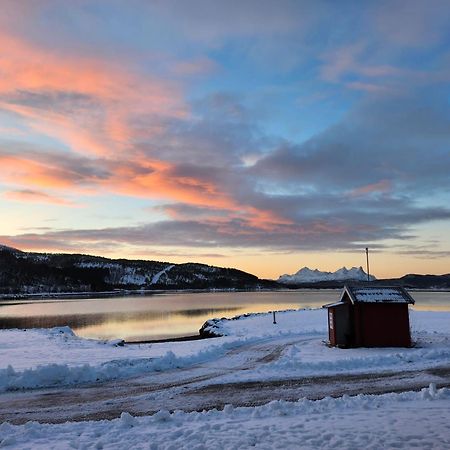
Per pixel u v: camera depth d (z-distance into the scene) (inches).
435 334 1091.3
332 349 880.3
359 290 932.0
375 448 287.7
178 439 331.0
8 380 566.6
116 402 487.8
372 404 416.2
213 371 662.5
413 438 305.4
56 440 343.6
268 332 1299.2
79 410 458.3
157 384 577.0
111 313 3112.7
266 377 600.7
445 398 433.7
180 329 1983.3
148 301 5236.2
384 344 898.1
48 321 2481.5
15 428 376.2
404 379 578.6
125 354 830.5
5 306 4340.6
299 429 339.9
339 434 321.4
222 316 2755.9
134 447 316.5
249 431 340.8
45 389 553.3
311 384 556.7
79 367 615.8
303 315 1972.2
